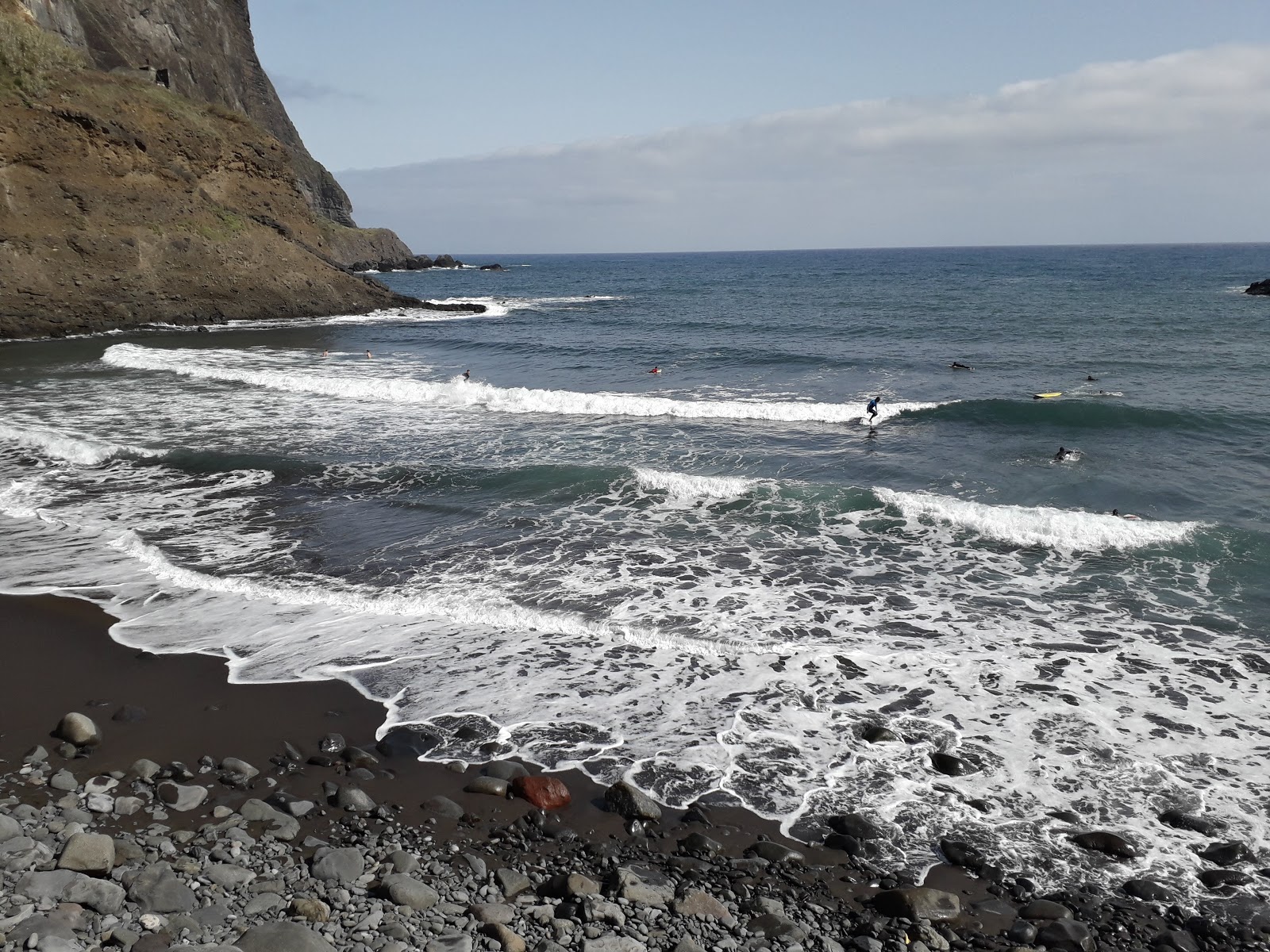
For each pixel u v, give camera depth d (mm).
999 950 4805
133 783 6301
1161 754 6719
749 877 5383
